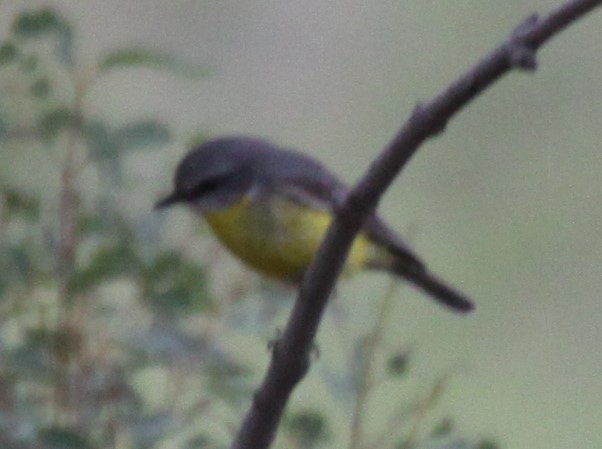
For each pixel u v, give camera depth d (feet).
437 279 37.01
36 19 25.46
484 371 50.88
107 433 24.50
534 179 57.41
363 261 35.47
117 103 48.44
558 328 53.52
